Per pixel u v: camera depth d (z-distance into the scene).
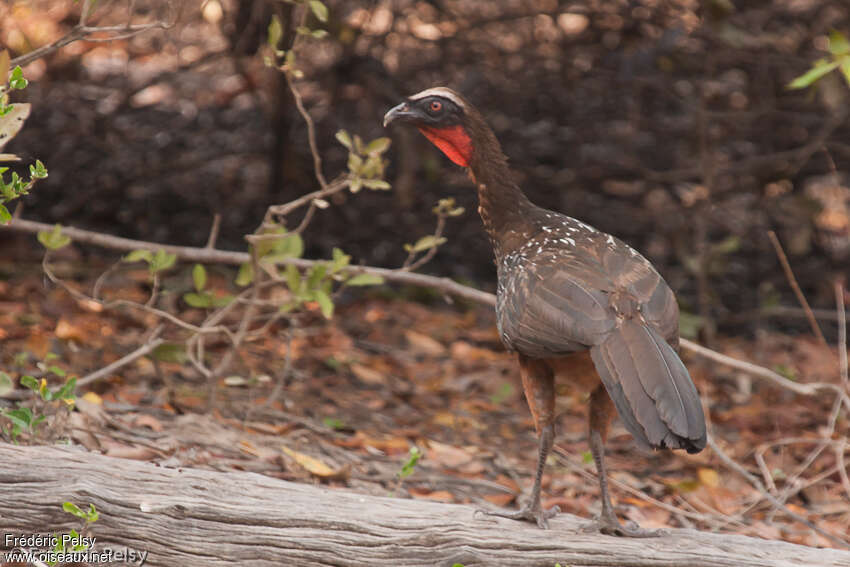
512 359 13.04
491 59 15.39
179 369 10.71
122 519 5.87
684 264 14.83
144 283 13.72
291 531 5.92
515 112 16.19
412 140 14.63
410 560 5.85
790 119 15.21
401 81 15.38
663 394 5.30
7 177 15.52
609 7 14.81
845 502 9.52
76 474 6.01
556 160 16.17
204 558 5.87
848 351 14.50
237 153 17.16
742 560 5.77
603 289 5.84
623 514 8.55
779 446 10.80
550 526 6.09
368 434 9.81
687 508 9.01
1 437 7.11
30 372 9.50
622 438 10.93
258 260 9.24
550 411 6.16
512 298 6.18
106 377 9.81
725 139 15.66
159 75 17.17
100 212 15.83
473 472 9.17
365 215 16.23
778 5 14.55
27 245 14.91
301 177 16.09
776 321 15.57
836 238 16.20
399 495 8.18
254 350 12.02
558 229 6.68
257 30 15.03
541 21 15.45
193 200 16.36
